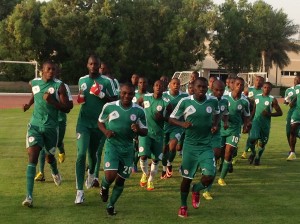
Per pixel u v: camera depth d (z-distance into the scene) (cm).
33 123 593
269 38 5281
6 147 1066
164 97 750
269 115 895
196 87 552
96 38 4125
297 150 1129
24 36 3959
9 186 684
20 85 3988
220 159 845
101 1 4244
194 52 4541
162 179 772
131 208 585
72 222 516
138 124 551
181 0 4881
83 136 622
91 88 623
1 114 1962
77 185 602
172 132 751
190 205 609
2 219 522
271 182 763
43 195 638
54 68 589
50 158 649
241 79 762
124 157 545
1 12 4959
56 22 4134
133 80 875
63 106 575
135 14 4334
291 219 546
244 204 617
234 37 4872
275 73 6419
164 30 4397
